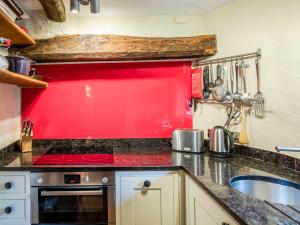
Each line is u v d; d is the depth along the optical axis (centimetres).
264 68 163
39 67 222
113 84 226
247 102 175
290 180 129
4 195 161
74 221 166
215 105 204
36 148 220
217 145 184
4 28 152
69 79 224
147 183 163
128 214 165
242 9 178
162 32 211
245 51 177
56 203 167
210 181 127
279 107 153
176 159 179
